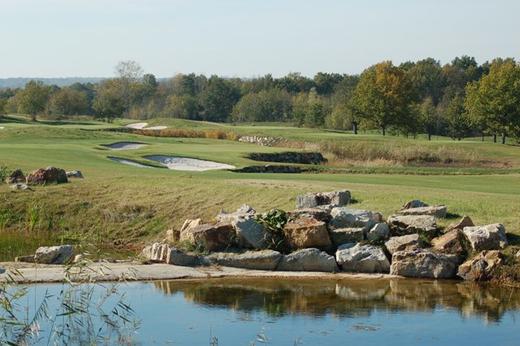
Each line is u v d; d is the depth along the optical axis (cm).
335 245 1969
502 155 6725
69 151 4381
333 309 1467
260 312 1438
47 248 1944
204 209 2528
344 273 1859
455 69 15825
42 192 2773
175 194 2698
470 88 8881
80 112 12269
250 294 1608
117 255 2152
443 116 11481
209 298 1559
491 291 1645
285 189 2603
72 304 1344
